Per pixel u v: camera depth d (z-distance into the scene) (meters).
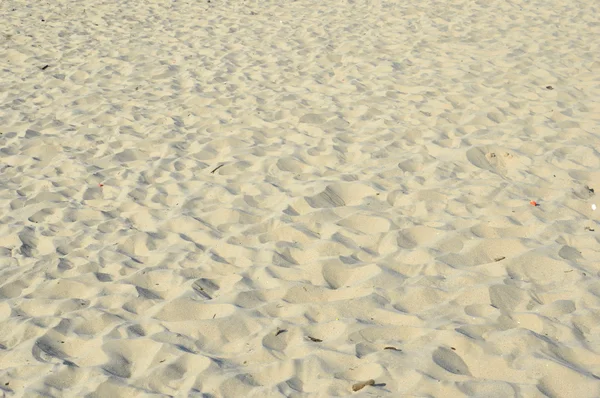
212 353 3.27
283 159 5.55
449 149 5.51
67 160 5.88
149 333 3.45
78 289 3.93
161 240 4.45
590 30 8.80
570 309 3.35
